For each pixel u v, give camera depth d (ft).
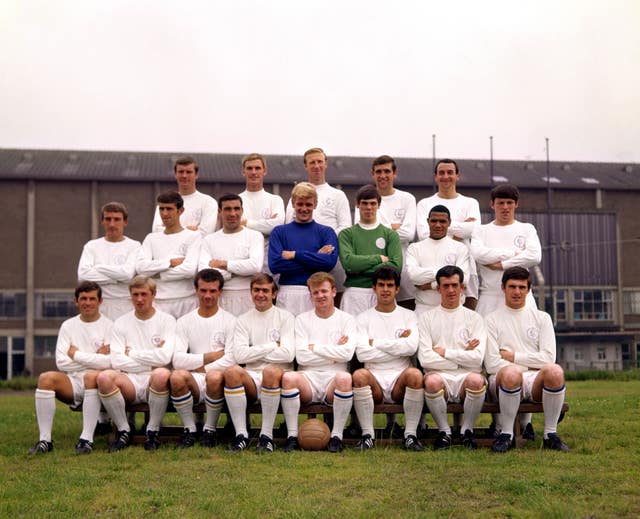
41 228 143.02
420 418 28.73
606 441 26.66
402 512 18.31
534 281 145.07
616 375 90.68
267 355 26.68
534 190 163.73
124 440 26.43
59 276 142.82
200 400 26.81
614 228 148.25
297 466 22.80
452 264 28.71
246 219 31.37
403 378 25.66
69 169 147.74
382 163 31.73
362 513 18.10
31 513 18.62
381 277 26.84
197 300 29.45
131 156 157.89
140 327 27.61
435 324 26.99
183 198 32.09
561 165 176.45
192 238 29.63
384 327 27.17
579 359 135.64
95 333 28.04
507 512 18.15
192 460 23.89
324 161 31.81
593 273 147.23
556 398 25.12
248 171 31.86
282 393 25.70
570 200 165.78
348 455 24.40
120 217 29.91
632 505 18.39
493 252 28.37
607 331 141.69
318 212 31.68
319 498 19.45
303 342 26.91
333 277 28.30
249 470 22.39
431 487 20.24
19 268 142.31
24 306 142.00
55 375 26.84
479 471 21.71
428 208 31.60
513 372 24.89
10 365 141.18
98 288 28.04
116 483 21.21
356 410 25.98
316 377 26.43
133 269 29.30
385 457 23.88
